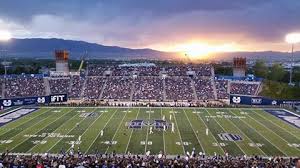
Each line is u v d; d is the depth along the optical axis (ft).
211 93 351.67
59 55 425.28
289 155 154.61
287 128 211.61
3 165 102.32
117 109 278.67
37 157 125.08
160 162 111.65
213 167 103.86
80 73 402.72
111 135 189.47
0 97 313.32
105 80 374.84
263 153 157.69
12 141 174.81
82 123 220.84
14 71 546.26
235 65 422.82
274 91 361.51
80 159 116.37
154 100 335.47
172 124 205.77
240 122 229.45
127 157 137.49
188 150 161.89
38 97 302.66
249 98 305.73
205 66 426.10
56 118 237.86
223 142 177.17
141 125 216.13
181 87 360.69
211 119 239.09
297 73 511.40
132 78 379.35
